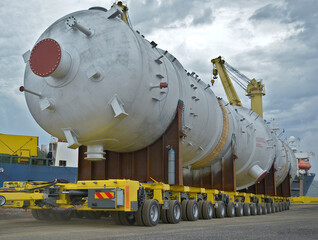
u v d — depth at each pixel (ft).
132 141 39.01
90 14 36.22
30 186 37.70
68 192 34.81
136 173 41.91
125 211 34.55
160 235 25.76
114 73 33.09
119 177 42.34
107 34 34.32
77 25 33.09
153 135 40.06
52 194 35.37
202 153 52.49
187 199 45.37
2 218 44.88
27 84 36.65
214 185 57.21
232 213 57.31
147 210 33.71
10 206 33.17
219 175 57.26
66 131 34.86
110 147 39.17
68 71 33.24
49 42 32.76
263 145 73.10
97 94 33.12
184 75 46.39
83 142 36.52
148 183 37.55
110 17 35.47
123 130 35.99
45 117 35.55
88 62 33.53
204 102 50.31
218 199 54.85
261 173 69.10
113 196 31.89
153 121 38.50
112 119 33.99
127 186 32.22
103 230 29.58
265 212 73.72
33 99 36.32
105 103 33.24
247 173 70.13
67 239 23.18
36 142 109.29
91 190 32.91
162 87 36.27
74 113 33.96
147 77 36.09
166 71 40.98
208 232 28.35
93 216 46.88
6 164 99.45
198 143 49.93
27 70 37.40
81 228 31.58
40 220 41.50
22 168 101.60
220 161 57.77
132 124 36.04
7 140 104.83
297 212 85.92
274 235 26.63
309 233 28.35
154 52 40.22
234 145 57.82
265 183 77.56
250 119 74.69
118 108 32.83
